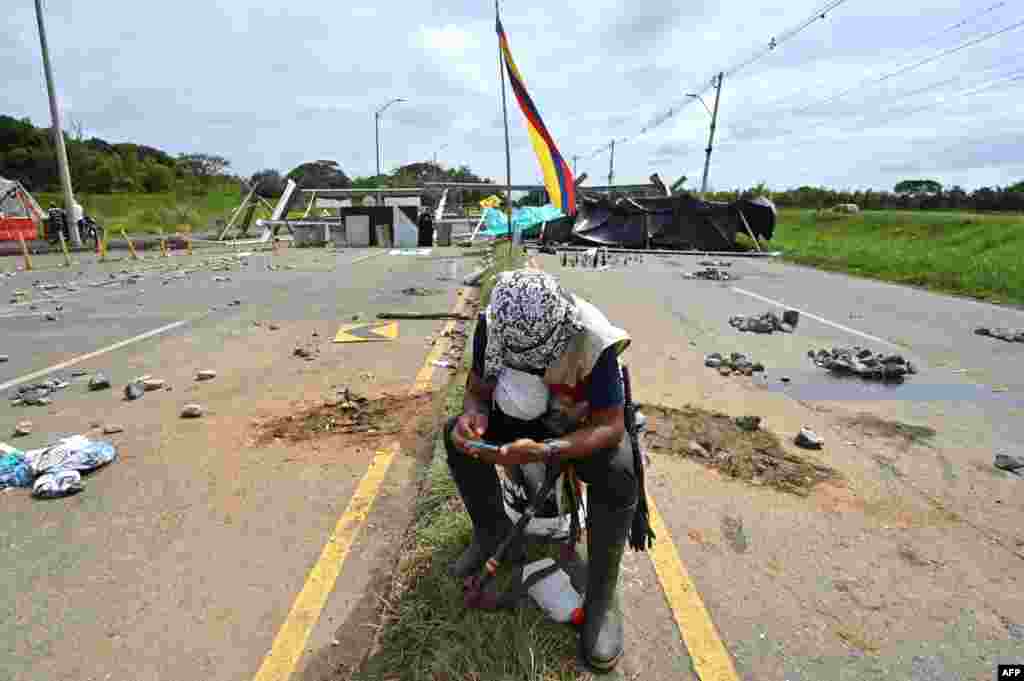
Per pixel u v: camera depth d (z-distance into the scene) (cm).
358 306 874
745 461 348
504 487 239
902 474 337
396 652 200
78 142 6025
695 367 550
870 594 234
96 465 337
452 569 235
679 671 195
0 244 2206
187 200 5009
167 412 429
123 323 746
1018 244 1728
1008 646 207
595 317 194
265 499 306
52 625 217
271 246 2422
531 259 1552
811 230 3216
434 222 2542
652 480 323
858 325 761
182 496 308
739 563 252
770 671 196
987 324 774
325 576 244
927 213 3547
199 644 208
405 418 414
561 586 215
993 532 279
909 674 195
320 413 425
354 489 316
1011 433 399
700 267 1523
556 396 202
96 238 2048
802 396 472
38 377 515
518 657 192
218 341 650
